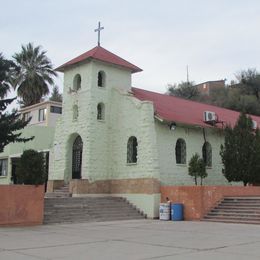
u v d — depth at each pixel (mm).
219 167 30312
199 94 68812
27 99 48750
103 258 10477
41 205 20453
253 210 22047
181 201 24000
